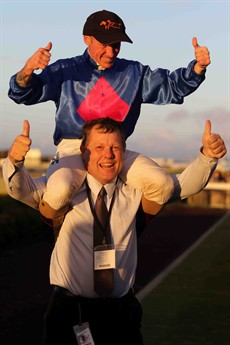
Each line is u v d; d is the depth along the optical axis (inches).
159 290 394.9
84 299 162.4
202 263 504.4
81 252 161.3
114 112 171.8
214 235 714.2
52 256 167.6
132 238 166.4
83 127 161.9
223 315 327.3
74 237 161.5
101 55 167.2
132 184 166.7
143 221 172.4
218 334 291.7
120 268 163.5
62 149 171.0
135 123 176.6
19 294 401.1
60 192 156.3
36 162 1492.4
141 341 169.0
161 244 655.1
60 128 172.7
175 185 167.9
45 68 170.4
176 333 293.7
